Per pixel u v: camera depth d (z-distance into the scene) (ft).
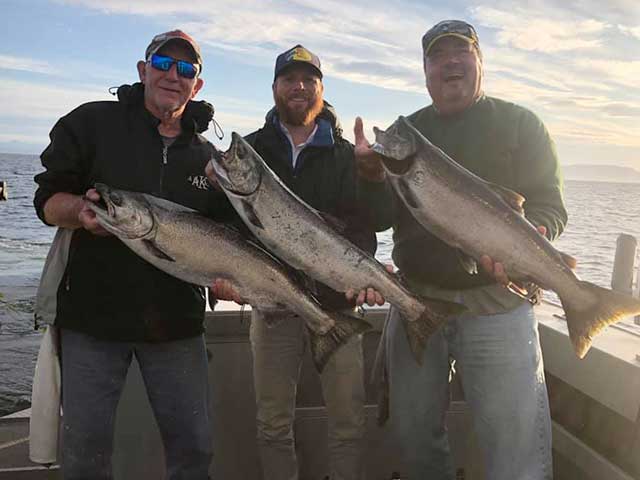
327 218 5.62
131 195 5.12
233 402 6.99
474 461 7.08
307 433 7.09
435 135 6.15
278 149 6.87
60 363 5.69
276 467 6.61
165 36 5.61
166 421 5.73
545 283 5.30
